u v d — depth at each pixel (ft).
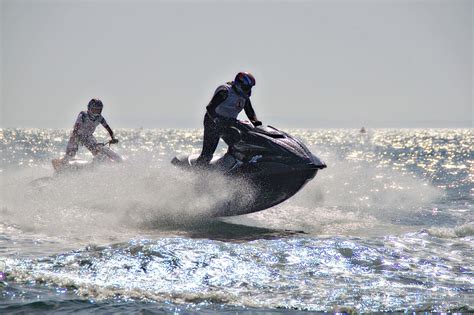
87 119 134.92
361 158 406.62
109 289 62.64
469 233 95.30
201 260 73.15
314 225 111.34
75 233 97.40
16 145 589.73
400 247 83.71
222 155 120.06
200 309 57.21
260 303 59.00
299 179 111.86
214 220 118.11
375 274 69.72
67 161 134.21
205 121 116.98
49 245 86.58
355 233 101.60
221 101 114.73
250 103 119.14
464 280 67.51
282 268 71.36
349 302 59.26
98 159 133.08
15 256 77.82
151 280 65.77
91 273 68.03
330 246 81.82
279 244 82.89
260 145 112.68
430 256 78.74
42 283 64.49
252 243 83.51
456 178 219.82
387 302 59.21
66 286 63.57
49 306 57.52
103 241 90.79
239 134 114.42
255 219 119.03
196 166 118.73
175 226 108.17
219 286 64.23
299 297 60.75
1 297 59.82
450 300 59.82
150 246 77.82
